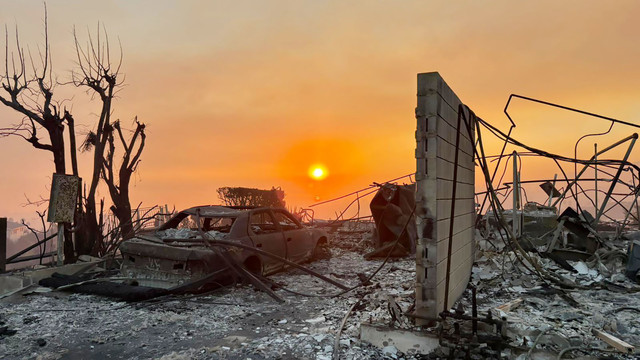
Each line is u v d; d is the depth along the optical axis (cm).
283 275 871
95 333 505
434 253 457
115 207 1163
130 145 1190
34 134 954
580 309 570
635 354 400
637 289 685
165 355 432
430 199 461
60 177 854
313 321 541
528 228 1056
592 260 866
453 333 420
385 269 940
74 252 991
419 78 466
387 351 430
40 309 610
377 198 1141
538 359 393
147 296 639
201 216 783
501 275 762
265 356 424
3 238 841
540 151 714
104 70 1103
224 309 609
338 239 1487
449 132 524
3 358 430
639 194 1021
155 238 754
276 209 903
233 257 696
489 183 587
